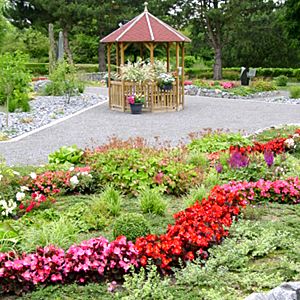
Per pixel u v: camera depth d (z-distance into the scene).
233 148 7.04
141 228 4.07
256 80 23.95
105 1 29.47
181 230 3.86
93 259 3.57
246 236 4.28
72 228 4.41
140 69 14.55
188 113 14.52
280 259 3.88
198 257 3.82
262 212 5.04
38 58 35.25
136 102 14.25
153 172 6.05
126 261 3.60
